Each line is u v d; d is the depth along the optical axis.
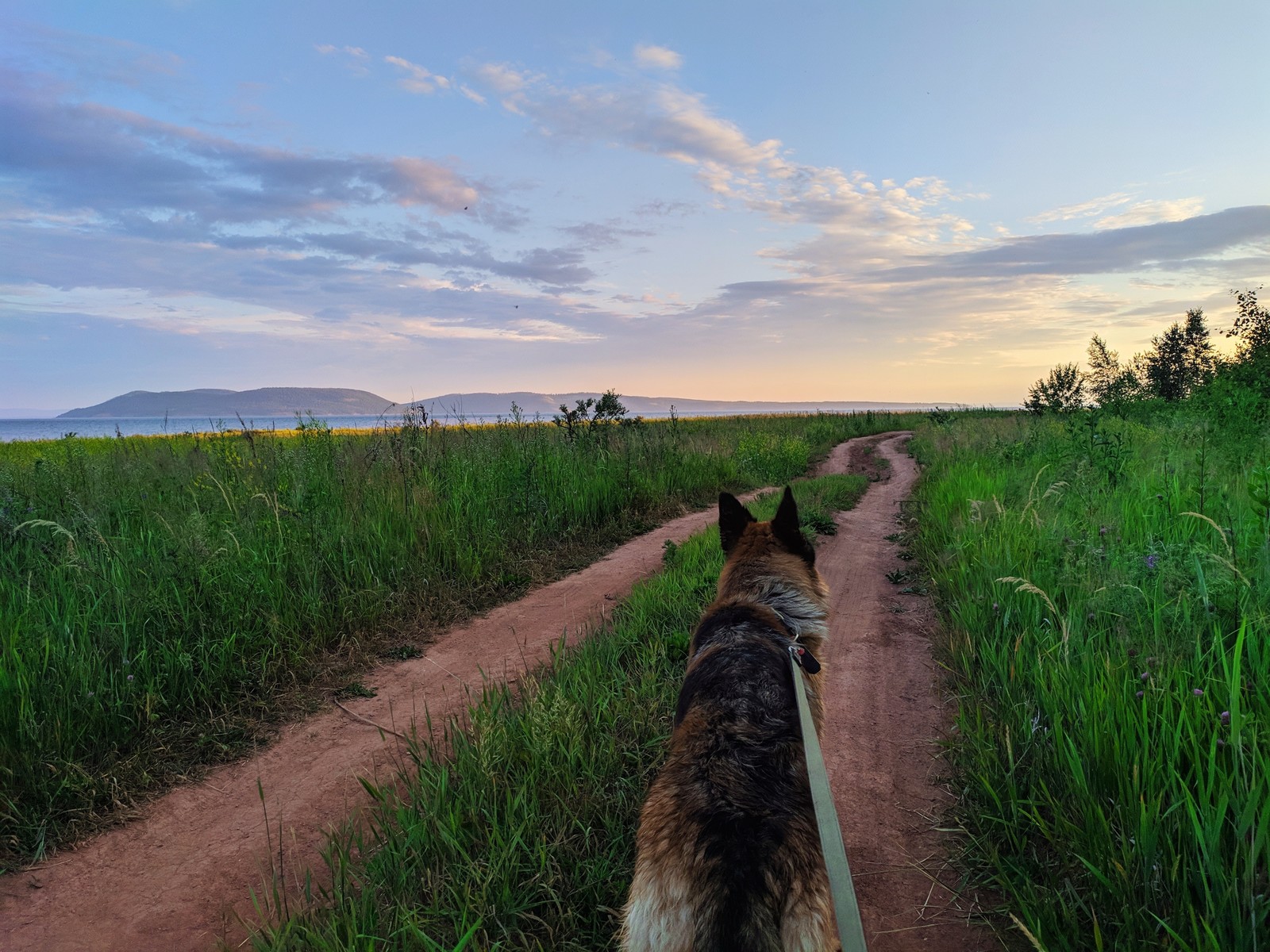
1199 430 9.52
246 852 3.21
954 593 6.16
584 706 4.09
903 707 4.50
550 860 2.90
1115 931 2.42
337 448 9.93
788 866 1.88
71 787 3.52
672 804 2.04
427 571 7.10
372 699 4.83
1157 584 4.16
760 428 31.09
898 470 18.75
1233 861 2.38
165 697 4.36
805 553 3.46
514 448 11.15
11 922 2.74
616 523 10.45
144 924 2.74
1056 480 8.73
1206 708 3.03
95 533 5.81
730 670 2.47
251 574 5.77
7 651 4.18
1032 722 3.50
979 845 2.98
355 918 2.47
